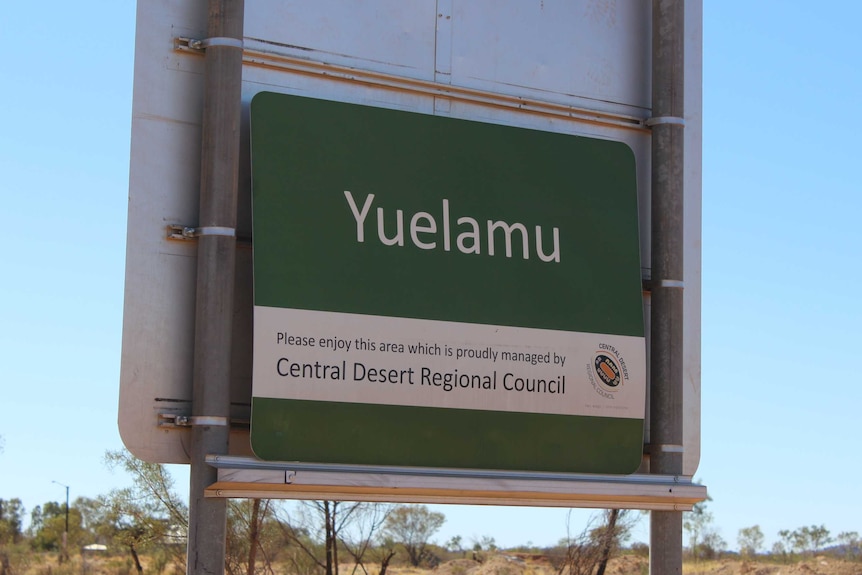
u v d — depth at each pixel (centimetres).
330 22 1041
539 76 1136
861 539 6038
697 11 1219
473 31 1109
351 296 975
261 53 1004
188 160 966
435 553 5444
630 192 1126
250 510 2325
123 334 930
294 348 946
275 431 931
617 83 1173
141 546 2519
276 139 974
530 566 4772
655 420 1113
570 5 1161
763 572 5194
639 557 3422
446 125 1051
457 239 1032
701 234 1190
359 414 964
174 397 938
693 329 1173
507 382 1030
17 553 4703
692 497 1088
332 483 929
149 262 943
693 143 1198
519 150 1080
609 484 1048
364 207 996
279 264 952
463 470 998
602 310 1087
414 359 991
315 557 2558
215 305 929
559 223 1084
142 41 964
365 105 1019
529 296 1054
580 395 1061
